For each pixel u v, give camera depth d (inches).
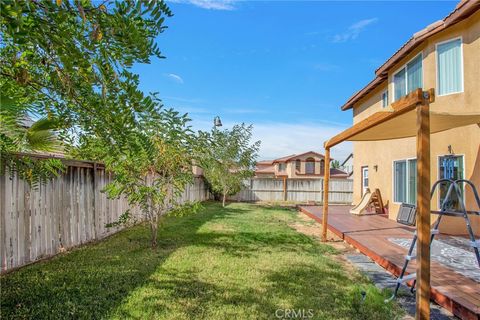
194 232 347.6
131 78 75.8
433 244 280.8
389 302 168.7
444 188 334.6
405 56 396.5
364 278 208.4
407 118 220.8
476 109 303.9
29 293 166.4
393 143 443.5
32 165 151.6
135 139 88.5
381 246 275.9
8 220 195.6
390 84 439.5
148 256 242.4
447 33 330.0
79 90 83.6
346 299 170.4
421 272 145.5
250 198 855.7
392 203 442.6
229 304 159.5
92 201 295.3
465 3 290.4
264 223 431.5
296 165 1373.0
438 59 339.9
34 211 219.0
